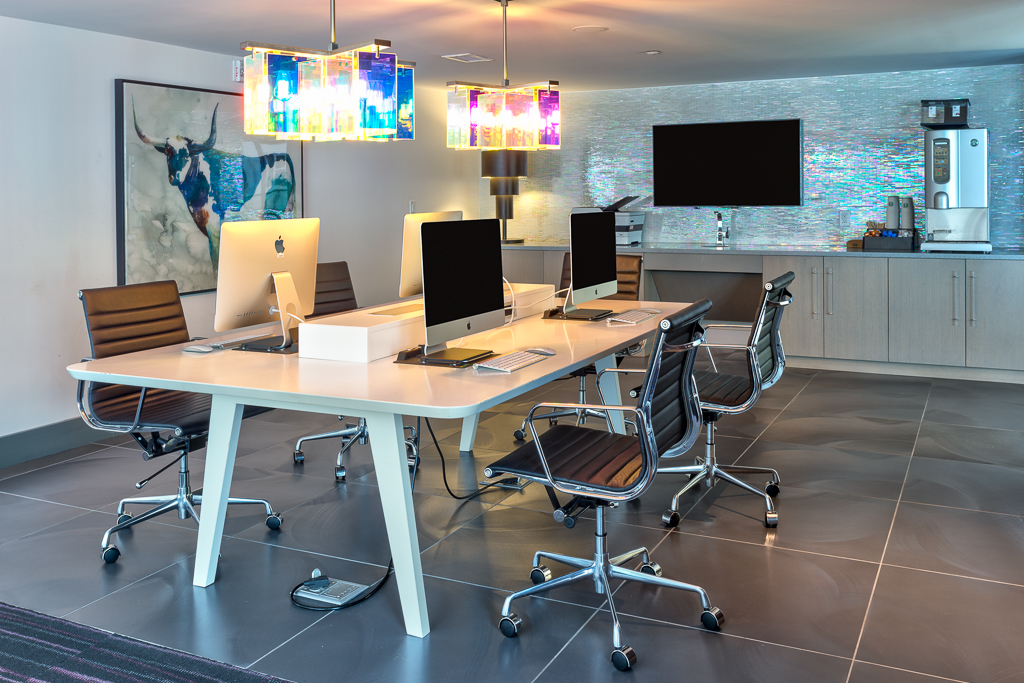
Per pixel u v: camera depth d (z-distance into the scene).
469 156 8.37
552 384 6.17
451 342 3.59
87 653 2.54
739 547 3.25
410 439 4.58
